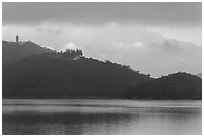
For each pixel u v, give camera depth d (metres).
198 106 136.00
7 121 66.56
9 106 128.75
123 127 57.09
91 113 89.25
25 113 88.62
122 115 82.12
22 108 114.12
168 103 171.25
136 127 57.25
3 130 52.66
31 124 60.97
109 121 67.25
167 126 58.50
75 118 73.31
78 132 51.00
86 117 76.19
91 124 61.91
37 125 59.72
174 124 61.69
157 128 56.00
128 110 103.38
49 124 61.72
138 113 90.06
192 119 71.81
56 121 67.19
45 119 71.12
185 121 67.38
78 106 131.12
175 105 145.12
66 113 89.12
